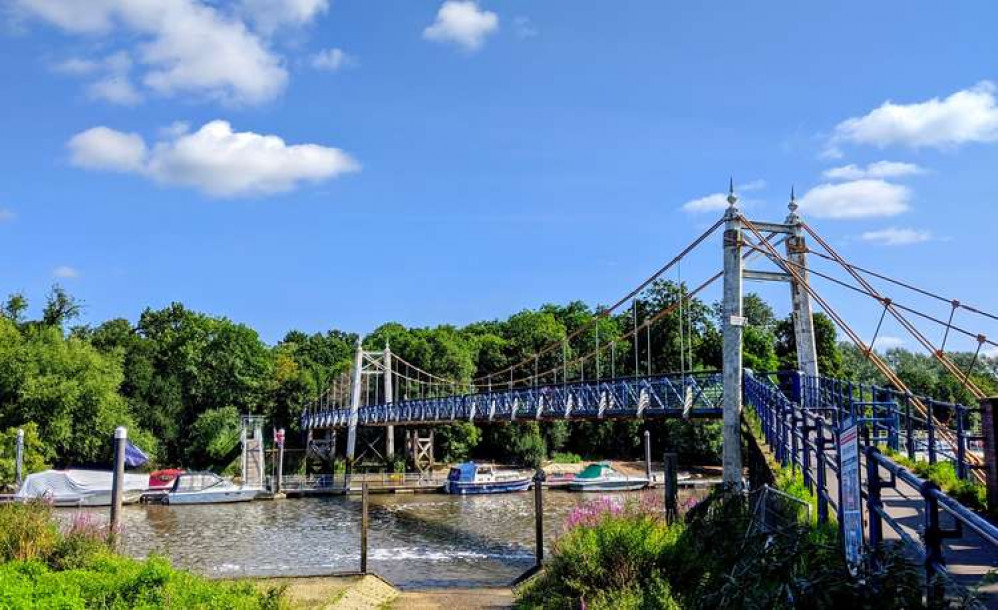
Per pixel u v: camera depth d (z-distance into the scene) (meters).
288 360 85.94
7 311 66.62
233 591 15.95
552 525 37.50
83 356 56.38
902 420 21.50
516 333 83.00
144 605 13.25
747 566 8.61
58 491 45.16
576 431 69.62
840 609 6.20
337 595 19.91
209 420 68.00
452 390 73.44
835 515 11.24
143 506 46.03
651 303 65.75
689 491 48.72
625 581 13.65
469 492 51.88
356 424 65.69
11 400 53.34
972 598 5.27
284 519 40.75
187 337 75.81
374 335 97.75
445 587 23.11
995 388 36.91
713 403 22.62
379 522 39.38
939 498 5.40
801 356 21.89
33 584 13.75
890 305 19.19
